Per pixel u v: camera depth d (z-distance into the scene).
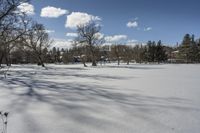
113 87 13.71
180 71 34.19
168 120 6.52
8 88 13.00
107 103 8.70
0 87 13.48
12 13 26.05
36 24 38.38
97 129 5.67
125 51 82.12
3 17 25.62
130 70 36.75
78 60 93.94
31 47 52.28
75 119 6.48
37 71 33.59
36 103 8.53
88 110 7.54
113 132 5.48
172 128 5.83
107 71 33.59
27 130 5.53
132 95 10.70
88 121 6.30
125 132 5.49
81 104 8.45
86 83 16.12
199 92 11.84
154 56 96.75
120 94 10.95
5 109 7.53
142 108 7.96
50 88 13.09
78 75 24.89
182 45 103.00
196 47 97.19
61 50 100.81
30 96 10.12
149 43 99.62
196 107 8.22
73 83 16.05
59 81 17.61
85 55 61.62
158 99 9.71
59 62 97.38
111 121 6.35
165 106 8.33
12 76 23.42
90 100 9.28
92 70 36.78
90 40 60.19
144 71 33.72
